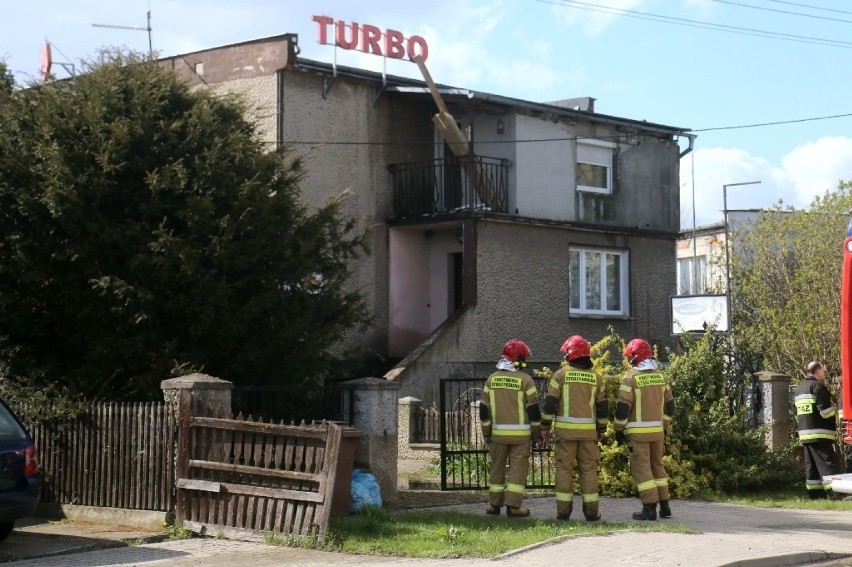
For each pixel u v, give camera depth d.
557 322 24.09
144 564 9.21
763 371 16.41
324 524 9.99
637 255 26.08
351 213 22.59
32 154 12.19
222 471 10.80
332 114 22.30
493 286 22.83
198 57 22.47
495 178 23.25
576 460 11.91
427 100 23.64
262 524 10.46
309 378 13.14
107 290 12.02
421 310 24.17
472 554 9.45
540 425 11.81
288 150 14.34
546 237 24.05
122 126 12.20
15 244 12.11
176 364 12.02
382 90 23.09
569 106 27.36
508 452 11.94
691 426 14.61
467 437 16.78
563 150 24.58
